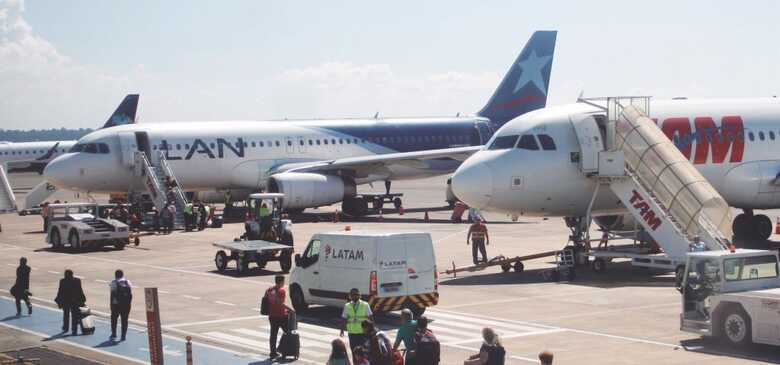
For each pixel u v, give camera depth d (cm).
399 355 2128
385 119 7694
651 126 3891
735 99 4462
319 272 3098
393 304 2909
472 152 6556
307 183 6519
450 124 7819
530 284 3734
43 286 3972
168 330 2964
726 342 2520
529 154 3938
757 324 2403
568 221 4194
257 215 5481
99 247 5359
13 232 6438
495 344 1962
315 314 3212
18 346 2809
